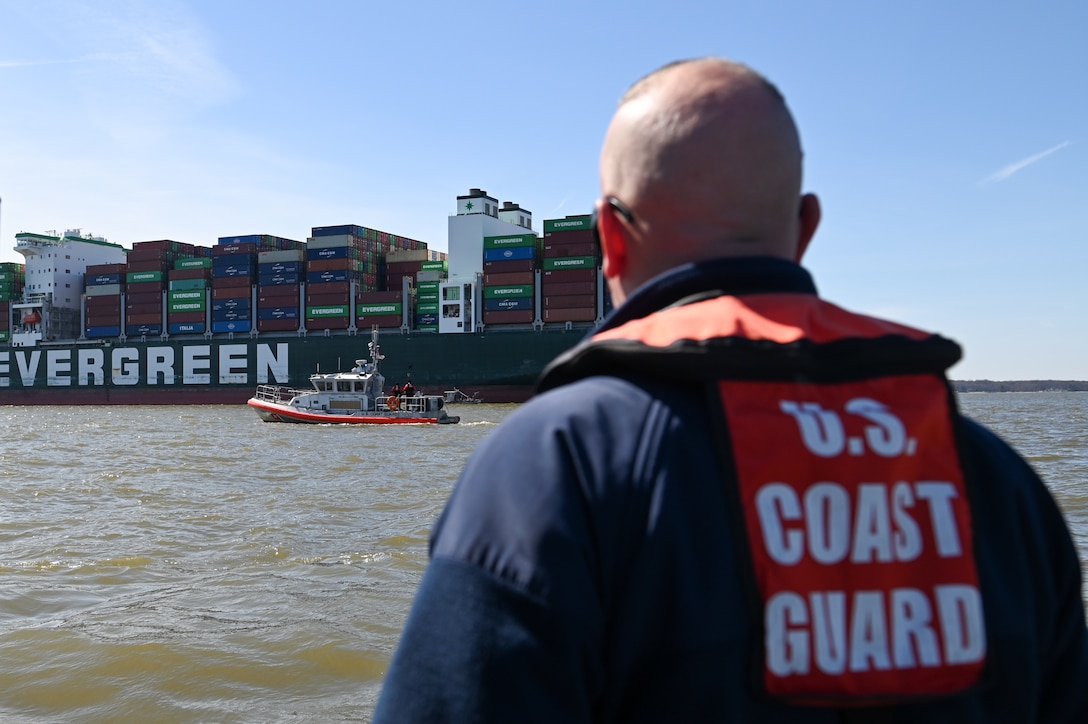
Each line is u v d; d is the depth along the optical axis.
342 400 37.78
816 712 1.28
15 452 24.70
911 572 1.32
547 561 1.27
